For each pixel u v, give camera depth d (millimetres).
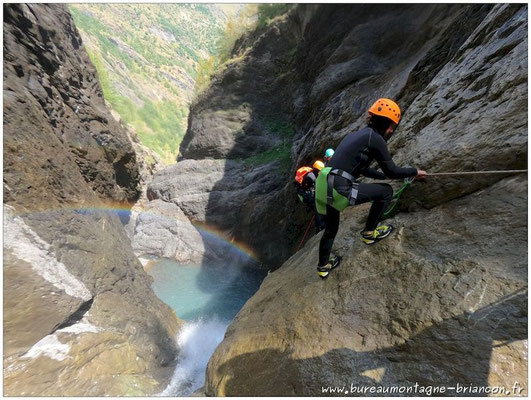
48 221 5273
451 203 2430
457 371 1612
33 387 3836
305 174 3551
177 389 5527
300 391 2094
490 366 1529
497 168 2168
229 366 2836
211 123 21641
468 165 2326
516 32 2625
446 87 3275
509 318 1613
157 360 6215
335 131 8922
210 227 17469
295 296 2971
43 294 4484
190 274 15453
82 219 6551
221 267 15984
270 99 21016
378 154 2049
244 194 17188
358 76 10672
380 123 2104
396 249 2479
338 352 2125
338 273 2729
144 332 6387
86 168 9516
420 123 3330
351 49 11688
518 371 1457
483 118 2428
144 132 43781
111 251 7215
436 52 5402
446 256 2119
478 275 1865
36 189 5281
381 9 11891
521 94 2193
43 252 4773
